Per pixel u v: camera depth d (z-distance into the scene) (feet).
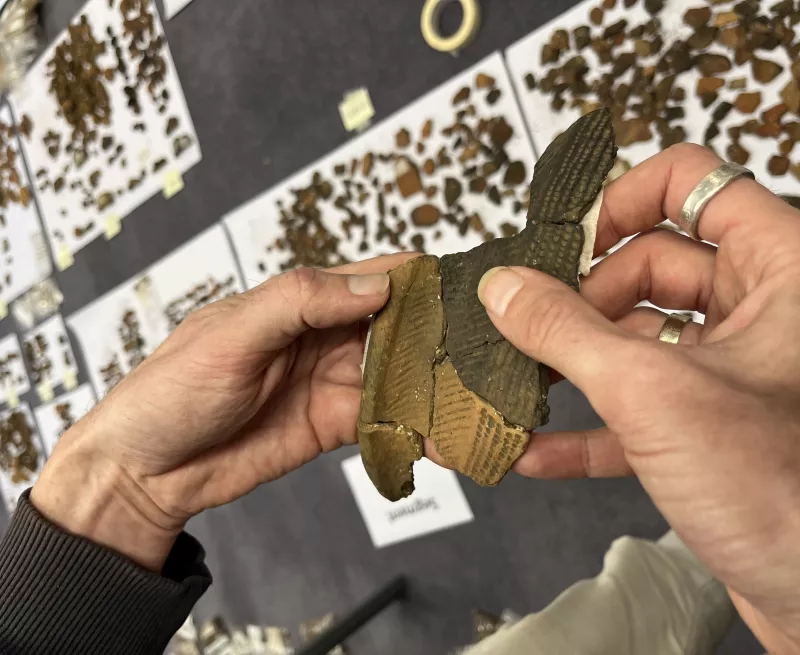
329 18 1.55
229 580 2.10
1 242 2.56
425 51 1.44
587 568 1.44
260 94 1.71
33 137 2.37
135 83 2.00
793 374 0.55
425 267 0.79
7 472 2.62
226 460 0.96
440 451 0.81
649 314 0.91
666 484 0.53
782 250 0.64
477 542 1.59
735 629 1.34
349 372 1.00
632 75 1.21
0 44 2.28
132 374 0.87
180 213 1.97
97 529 0.89
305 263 1.70
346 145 1.59
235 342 0.79
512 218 1.38
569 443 0.88
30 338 2.50
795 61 1.08
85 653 0.86
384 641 1.81
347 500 1.77
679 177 0.76
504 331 0.65
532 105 1.32
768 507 0.50
